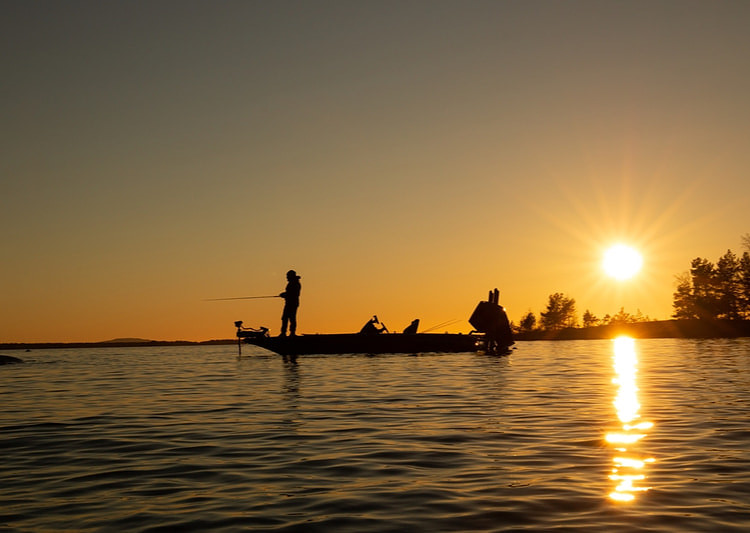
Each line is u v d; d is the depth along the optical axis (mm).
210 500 6902
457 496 6859
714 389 16312
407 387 17594
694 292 93125
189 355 46312
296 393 16625
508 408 13305
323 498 6891
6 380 22812
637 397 14898
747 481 7285
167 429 11430
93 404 15234
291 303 32406
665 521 5926
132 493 7242
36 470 8438
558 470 7941
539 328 111938
